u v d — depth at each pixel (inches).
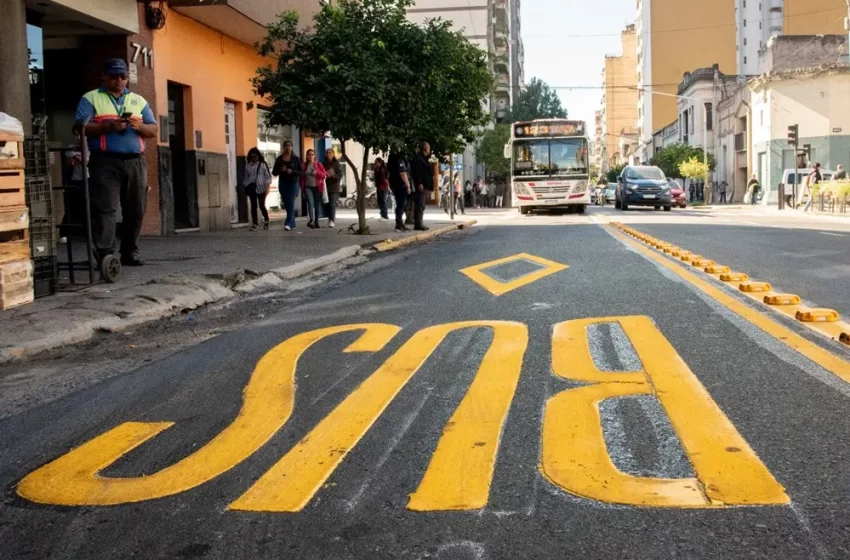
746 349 198.4
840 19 2802.7
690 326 229.1
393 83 585.0
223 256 446.3
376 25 606.2
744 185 2204.7
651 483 115.3
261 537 103.1
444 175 1197.7
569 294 297.6
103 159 345.1
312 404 162.6
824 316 234.5
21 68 440.1
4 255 267.3
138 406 168.9
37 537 106.1
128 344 239.0
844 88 1786.4
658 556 94.6
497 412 151.6
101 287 314.2
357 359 200.2
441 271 394.0
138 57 581.9
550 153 1212.5
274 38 617.9
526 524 103.7
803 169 1438.2
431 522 105.3
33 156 291.9
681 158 2437.3
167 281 323.3
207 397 172.6
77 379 197.0
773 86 1838.1
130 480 125.0
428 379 177.8
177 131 674.2
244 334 244.7
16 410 171.5
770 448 129.0
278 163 697.0
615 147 5452.8
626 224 827.4
